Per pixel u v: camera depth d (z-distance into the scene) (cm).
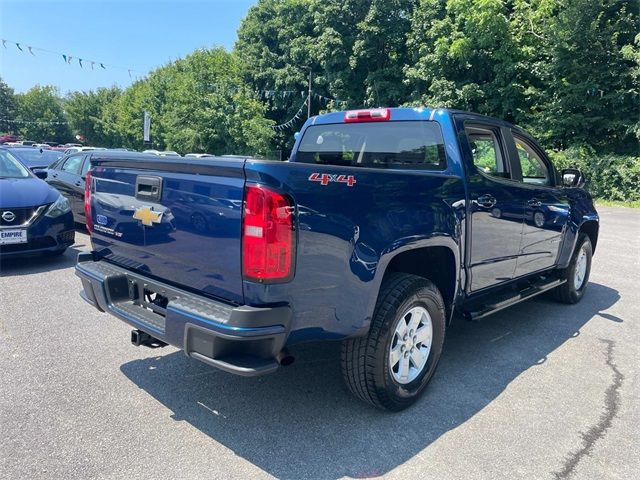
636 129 2041
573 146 2206
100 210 353
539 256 482
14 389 341
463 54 2508
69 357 396
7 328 453
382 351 299
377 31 3059
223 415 316
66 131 8369
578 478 263
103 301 321
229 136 3722
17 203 634
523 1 2509
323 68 3703
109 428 297
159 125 4738
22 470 255
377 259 287
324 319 270
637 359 425
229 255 254
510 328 498
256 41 4462
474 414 327
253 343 247
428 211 322
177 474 256
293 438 292
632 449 291
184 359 400
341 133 467
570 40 2195
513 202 418
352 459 274
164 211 291
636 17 2117
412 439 295
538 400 348
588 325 511
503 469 269
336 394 349
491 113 2552
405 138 407
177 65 4794
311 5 3481
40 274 642
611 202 1980
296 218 247
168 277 300
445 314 364
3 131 8438
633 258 870
